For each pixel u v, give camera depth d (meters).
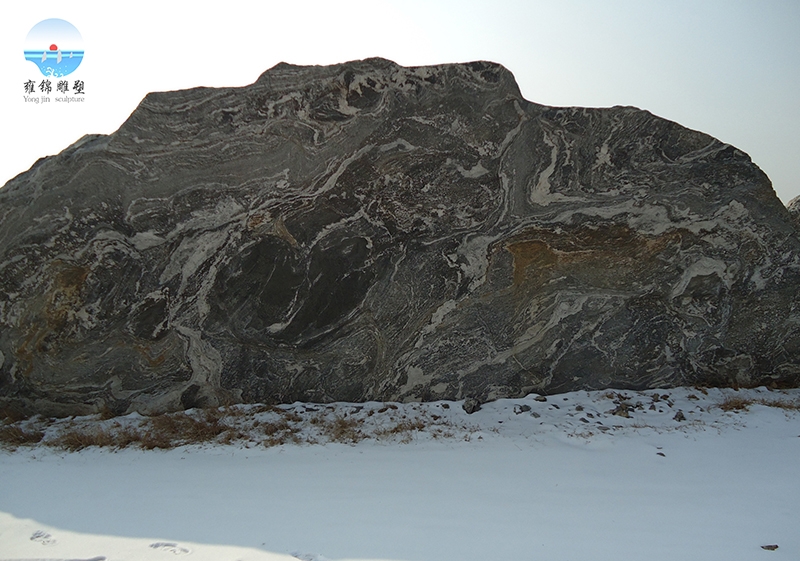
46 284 6.66
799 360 7.00
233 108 6.41
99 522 3.86
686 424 5.78
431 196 6.60
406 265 6.75
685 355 6.98
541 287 6.87
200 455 5.34
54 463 5.28
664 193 6.57
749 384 7.03
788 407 6.19
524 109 6.46
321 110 6.41
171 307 6.75
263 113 6.42
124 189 6.52
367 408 6.59
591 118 6.48
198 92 6.40
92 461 5.31
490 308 6.87
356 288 6.78
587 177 6.57
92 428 6.33
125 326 6.77
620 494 4.24
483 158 6.53
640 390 6.92
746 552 3.40
